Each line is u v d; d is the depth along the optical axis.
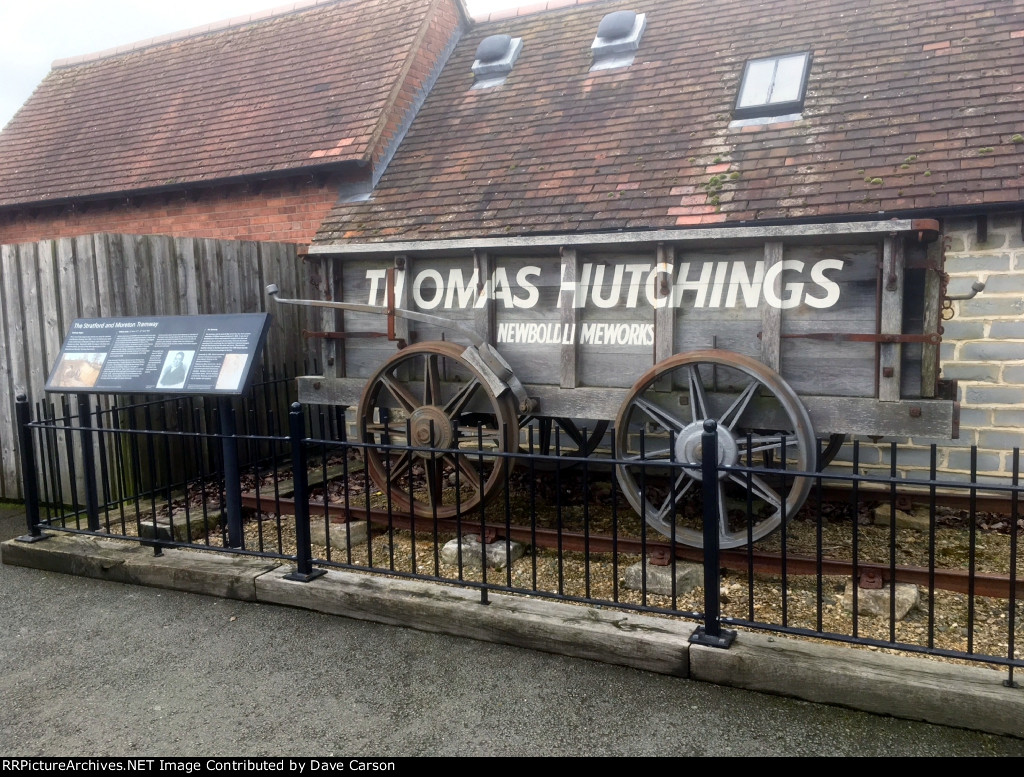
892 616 3.10
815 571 4.05
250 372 4.54
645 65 7.04
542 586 4.23
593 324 4.62
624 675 3.30
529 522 5.25
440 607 3.73
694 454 4.16
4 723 3.05
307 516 4.18
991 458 5.20
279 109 8.29
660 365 4.26
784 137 5.60
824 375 4.10
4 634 3.88
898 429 3.92
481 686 3.24
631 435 5.78
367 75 7.98
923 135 5.19
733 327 4.26
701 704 3.06
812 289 4.06
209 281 6.59
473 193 6.21
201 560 4.52
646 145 6.04
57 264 5.97
